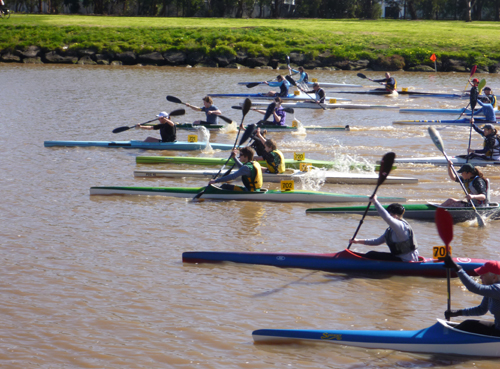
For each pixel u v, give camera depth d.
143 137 17.25
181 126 18.53
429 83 35.03
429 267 7.49
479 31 49.59
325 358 5.53
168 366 5.32
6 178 12.07
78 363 5.35
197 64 43.41
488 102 22.00
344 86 33.28
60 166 13.36
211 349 5.65
